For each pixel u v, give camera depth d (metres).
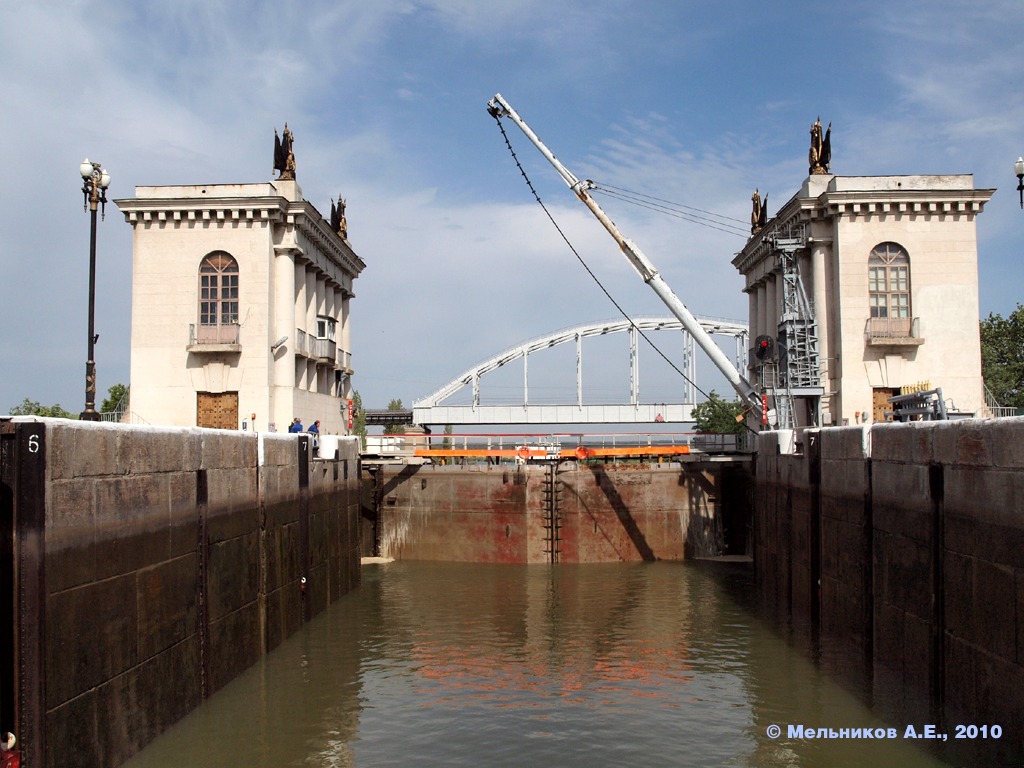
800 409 46.19
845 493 26.17
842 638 26.38
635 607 36.12
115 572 17.19
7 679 13.95
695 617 34.06
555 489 48.91
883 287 43.47
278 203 44.72
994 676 16.61
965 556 17.92
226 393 45.06
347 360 61.00
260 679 25.12
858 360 43.03
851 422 42.75
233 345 44.16
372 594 39.38
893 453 22.08
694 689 24.25
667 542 49.62
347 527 40.03
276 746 19.69
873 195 42.72
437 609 35.78
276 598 28.77
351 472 41.12
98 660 16.39
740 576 43.84
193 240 45.47
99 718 16.38
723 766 18.61
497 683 25.03
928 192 42.72
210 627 22.42
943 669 18.89
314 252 50.81
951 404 42.47
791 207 45.91
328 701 23.12
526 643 29.89
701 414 95.81
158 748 18.95
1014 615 15.91
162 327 45.25
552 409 110.19
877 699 22.77
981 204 42.84
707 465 50.50
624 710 22.48
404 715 22.05
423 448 53.38
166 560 19.69
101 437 16.69
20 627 14.05
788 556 33.81
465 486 49.72
